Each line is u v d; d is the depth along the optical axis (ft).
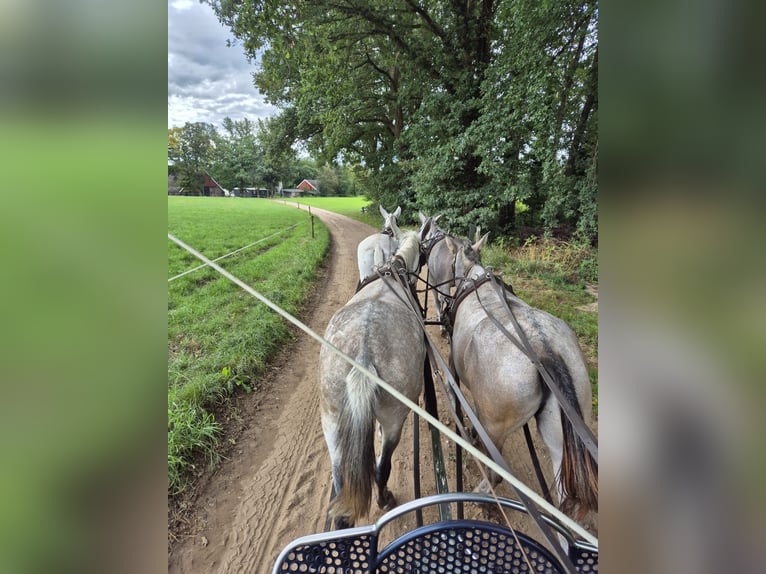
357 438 7.06
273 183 255.09
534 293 27.02
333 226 81.10
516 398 7.71
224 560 9.27
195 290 29.35
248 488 11.34
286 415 14.71
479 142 37.24
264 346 19.15
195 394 14.01
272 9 27.17
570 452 6.75
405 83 50.70
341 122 64.18
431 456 12.64
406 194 64.39
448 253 17.78
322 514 10.53
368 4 44.32
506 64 32.99
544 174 32.55
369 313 8.76
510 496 10.92
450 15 42.22
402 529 10.16
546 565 5.24
